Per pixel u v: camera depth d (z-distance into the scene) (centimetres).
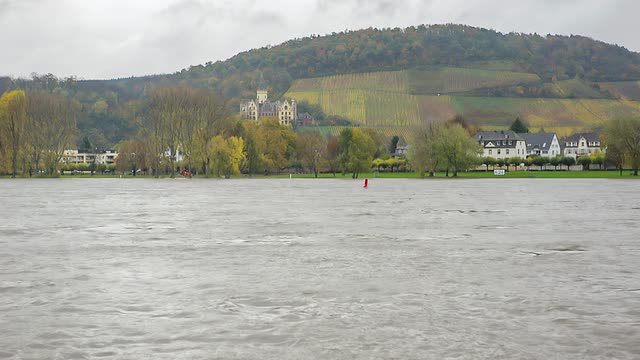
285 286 2708
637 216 6044
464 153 17225
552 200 8438
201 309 2311
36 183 15762
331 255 3597
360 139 19112
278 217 6062
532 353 1817
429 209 7012
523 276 2933
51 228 5078
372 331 2030
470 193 10388
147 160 19612
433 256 3553
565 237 4428
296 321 2145
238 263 3316
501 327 2069
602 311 2270
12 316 2220
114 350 1853
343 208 7194
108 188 12812
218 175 18000
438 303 2392
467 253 3672
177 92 18500
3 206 7588
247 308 2323
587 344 1894
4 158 17025
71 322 2141
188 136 18275
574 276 2930
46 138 18188
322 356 1800
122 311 2286
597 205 7494
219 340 1942
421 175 18238
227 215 6300
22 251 3775
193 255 3600
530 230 4878
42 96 18600
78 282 2811
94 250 3812
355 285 2725
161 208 7256
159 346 1886
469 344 1895
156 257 3525
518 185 13650
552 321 2139
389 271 3067
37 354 1820
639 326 2080
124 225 5312
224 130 18775
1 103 17175
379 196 9631
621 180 16275
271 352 1833
